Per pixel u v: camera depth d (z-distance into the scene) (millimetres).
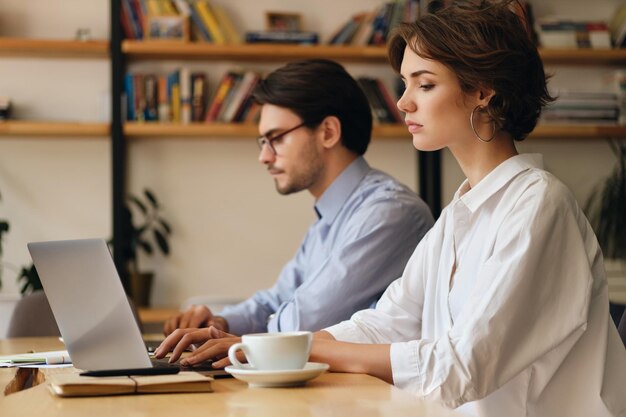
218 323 2504
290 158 2484
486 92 1632
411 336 1779
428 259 1772
